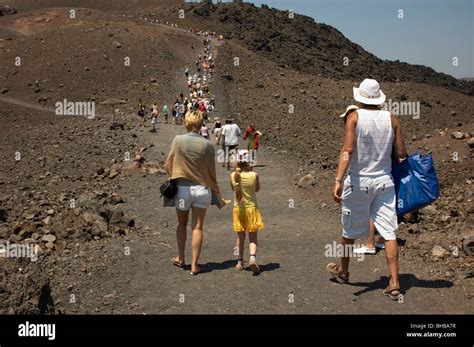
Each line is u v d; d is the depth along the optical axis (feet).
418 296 20.51
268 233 32.12
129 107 175.73
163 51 288.10
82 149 80.48
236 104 175.01
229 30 607.78
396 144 20.61
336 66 615.57
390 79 641.40
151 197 44.37
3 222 36.47
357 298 20.62
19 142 95.40
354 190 20.56
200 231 24.20
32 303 17.52
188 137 23.82
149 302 20.88
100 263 25.41
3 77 241.35
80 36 293.84
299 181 48.03
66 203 42.68
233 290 22.04
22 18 610.24
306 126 141.90
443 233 28.60
